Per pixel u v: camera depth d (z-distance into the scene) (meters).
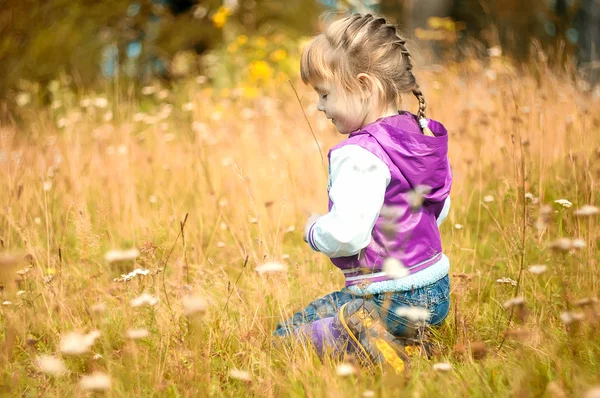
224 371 2.34
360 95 2.26
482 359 2.23
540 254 3.00
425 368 2.21
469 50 6.60
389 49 2.28
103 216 3.17
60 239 3.61
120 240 3.72
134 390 2.19
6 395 2.20
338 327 2.28
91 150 4.94
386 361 2.17
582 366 2.10
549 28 11.52
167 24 12.10
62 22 9.54
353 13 2.34
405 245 2.20
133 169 4.58
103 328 2.54
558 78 5.10
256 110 5.84
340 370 1.98
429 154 2.14
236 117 5.88
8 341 2.40
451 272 3.00
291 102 6.39
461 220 3.66
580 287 2.61
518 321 2.54
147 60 11.55
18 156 4.21
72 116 5.83
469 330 2.46
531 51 5.49
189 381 2.14
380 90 2.26
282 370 2.30
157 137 5.33
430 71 6.54
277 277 2.76
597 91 5.04
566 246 2.34
